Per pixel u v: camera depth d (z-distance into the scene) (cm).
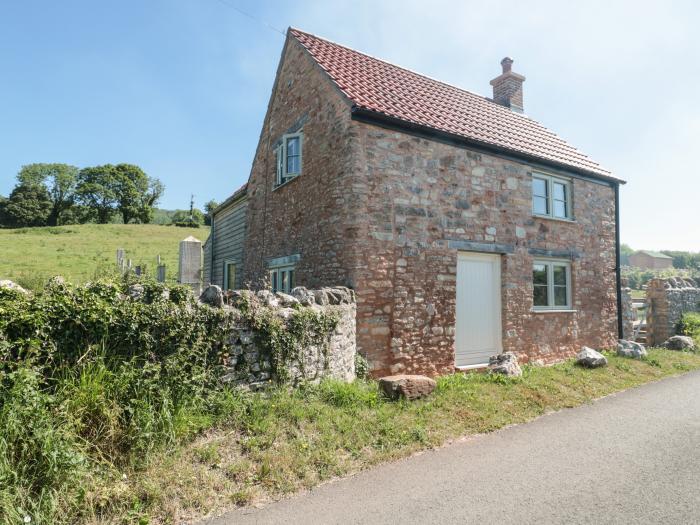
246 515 321
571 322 1068
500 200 951
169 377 416
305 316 549
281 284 1040
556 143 1216
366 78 975
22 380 318
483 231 916
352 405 517
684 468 416
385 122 798
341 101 806
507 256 950
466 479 386
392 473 395
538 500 350
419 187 833
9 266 2377
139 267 1233
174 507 321
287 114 1058
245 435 423
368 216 769
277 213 1080
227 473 367
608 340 1152
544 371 810
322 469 390
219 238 1647
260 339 500
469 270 917
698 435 512
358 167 768
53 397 337
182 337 432
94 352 377
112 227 5175
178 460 370
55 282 385
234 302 496
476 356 909
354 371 684
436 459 429
